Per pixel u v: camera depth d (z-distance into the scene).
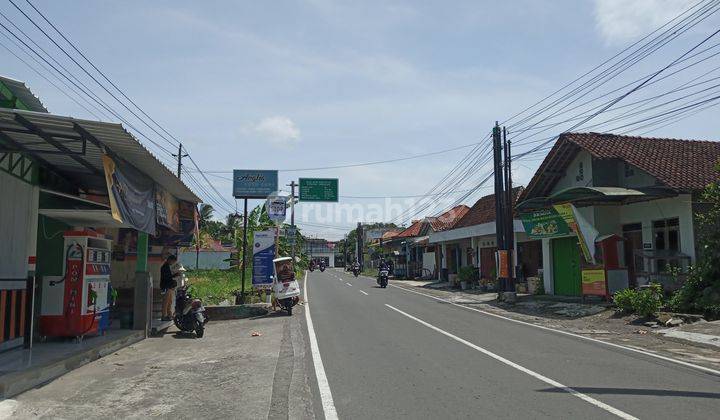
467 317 17.23
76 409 6.72
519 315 18.20
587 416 6.23
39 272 11.09
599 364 9.43
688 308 15.30
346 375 8.64
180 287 14.73
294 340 12.62
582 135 21.86
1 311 9.34
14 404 6.85
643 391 7.42
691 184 17.33
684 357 10.39
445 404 6.82
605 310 17.25
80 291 10.82
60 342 10.70
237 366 9.61
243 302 20.28
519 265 29.05
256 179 26.05
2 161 9.63
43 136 8.56
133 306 13.38
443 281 41.62
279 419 6.37
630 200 19.14
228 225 72.06
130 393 7.57
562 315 17.70
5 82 9.41
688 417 6.17
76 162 11.03
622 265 19.52
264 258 21.30
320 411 6.65
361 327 14.57
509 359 9.88
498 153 24.44
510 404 6.78
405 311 18.91
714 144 21.86
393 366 9.28
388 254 65.94
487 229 30.12
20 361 8.61
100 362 9.92
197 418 6.41
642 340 12.62
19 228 10.29
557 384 7.86
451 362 9.60
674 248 18.41
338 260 139.12
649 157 19.84
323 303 22.31
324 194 36.16
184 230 17.27
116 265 16.91
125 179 10.17
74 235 10.95
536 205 22.03
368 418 6.30
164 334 13.93
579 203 20.11
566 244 23.23
